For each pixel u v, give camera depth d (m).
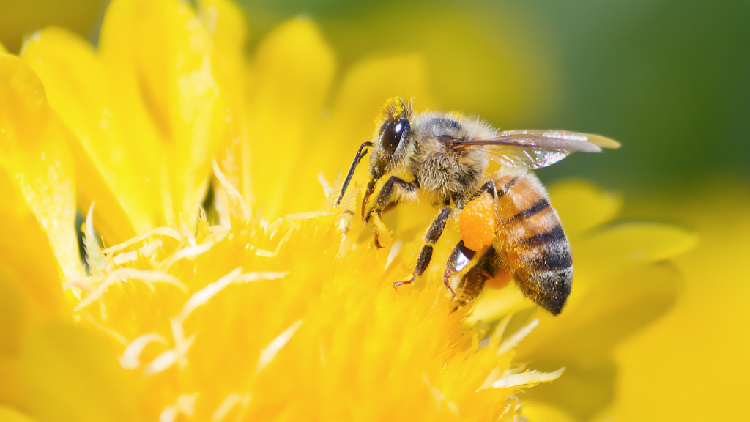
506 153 0.10
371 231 0.10
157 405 0.09
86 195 0.10
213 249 0.09
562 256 0.10
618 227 0.11
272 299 0.09
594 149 0.10
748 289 0.12
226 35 0.10
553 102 0.13
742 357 0.12
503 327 0.10
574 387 0.11
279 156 0.11
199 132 0.10
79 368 0.09
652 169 0.13
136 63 0.10
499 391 0.10
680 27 0.13
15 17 0.11
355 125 0.11
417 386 0.09
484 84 0.13
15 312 0.09
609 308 0.11
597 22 0.13
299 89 0.11
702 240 0.12
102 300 0.09
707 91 0.13
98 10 0.11
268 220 0.10
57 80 0.10
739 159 0.13
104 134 0.10
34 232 0.09
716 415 0.11
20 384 0.09
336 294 0.09
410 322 0.10
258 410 0.09
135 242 0.10
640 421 0.11
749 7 0.13
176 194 0.10
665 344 0.12
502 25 0.13
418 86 0.11
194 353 0.09
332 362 0.09
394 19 0.12
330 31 0.12
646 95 0.13
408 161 0.10
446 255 0.10
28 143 0.09
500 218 0.10
